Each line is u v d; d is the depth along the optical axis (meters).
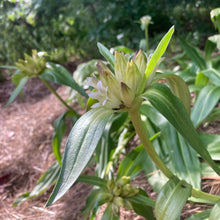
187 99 0.22
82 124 0.18
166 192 0.21
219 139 0.33
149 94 0.18
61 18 0.99
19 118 0.71
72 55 1.00
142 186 0.37
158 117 0.36
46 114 0.68
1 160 0.56
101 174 0.38
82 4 1.00
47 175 0.42
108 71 0.18
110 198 0.28
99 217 0.35
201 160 0.35
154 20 0.61
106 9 0.94
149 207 0.28
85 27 0.99
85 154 0.17
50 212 0.40
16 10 0.77
